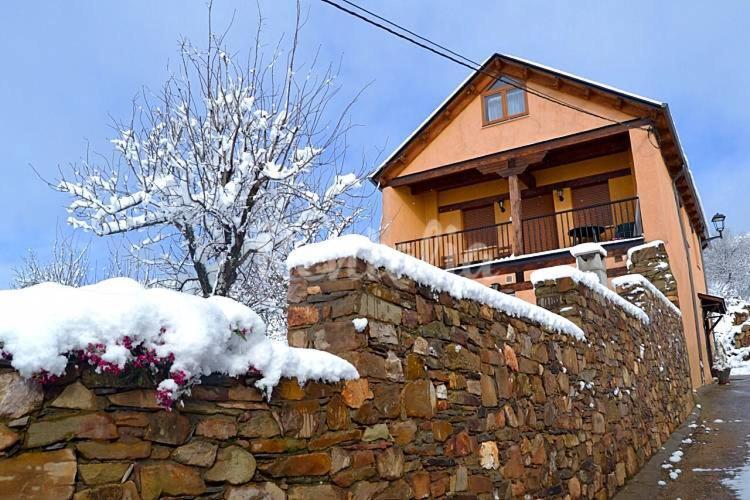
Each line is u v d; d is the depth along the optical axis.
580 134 11.55
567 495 4.30
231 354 2.08
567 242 12.82
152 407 1.81
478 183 14.05
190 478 1.88
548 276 5.53
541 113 12.17
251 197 6.38
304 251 2.87
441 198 14.45
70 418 1.63
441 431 3.05
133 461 1.74
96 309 1.71
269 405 2.18
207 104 6.66
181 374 1.85
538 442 4.07
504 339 3.90
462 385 3.32
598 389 5.39
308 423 2.30
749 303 20.95
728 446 6.55
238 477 2.02
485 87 12.95
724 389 10.88
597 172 12.88
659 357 7.92
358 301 2.67
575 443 4.65
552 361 4.56
